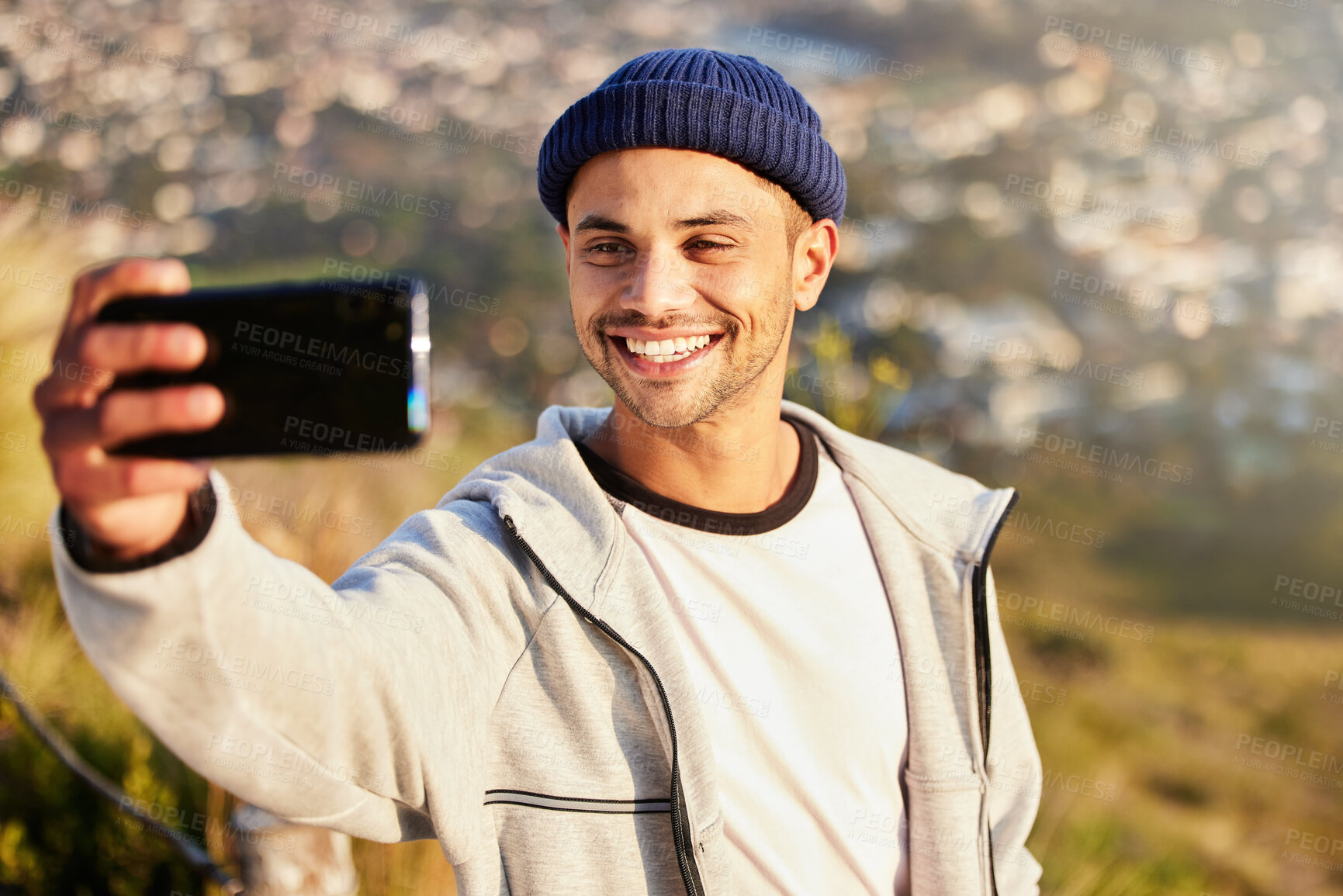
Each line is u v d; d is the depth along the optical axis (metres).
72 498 0.52
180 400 0.50
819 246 1.22
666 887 1.00
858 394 2.60
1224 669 6.76
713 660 1.09
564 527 1.06
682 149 1.04
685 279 1.06
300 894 1.13
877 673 1.19
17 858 2.20
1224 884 4.10
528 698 1.00
